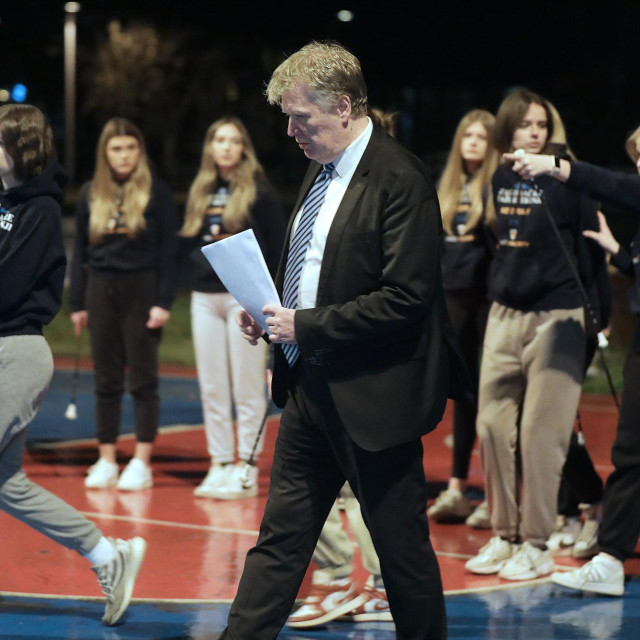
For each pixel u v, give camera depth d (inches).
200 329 390.3
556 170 260.7
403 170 197.9
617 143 2054.6
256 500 386.6
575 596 282.7
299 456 213.6
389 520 205.0
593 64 2148.1
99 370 403.2
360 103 202.4
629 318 702.5
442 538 339.9
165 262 396.5
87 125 2834.6
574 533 332.5
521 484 315.0
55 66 2829.7
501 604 275.6
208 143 386.3
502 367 296.7
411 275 194.7
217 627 257.6
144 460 404.2
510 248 293.7
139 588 285.6
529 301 291.3
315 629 259.4
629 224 1115.9
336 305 198.5
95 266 398.3
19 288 245.4
